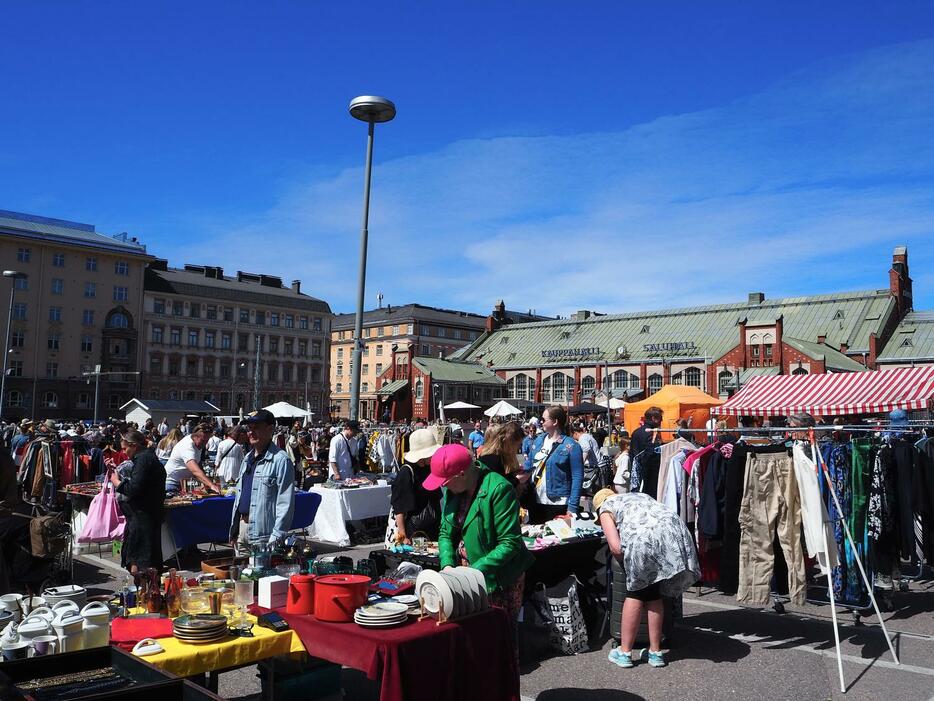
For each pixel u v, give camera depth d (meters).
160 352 90.44
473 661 4.26
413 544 7.00
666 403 23.39
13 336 78.88
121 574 9.76
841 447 7.77
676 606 7.88
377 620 4.10
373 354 125.00
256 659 4.15
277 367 101.38
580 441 14.16
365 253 16.00
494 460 6.28
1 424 23.69
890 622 7.94
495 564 4.70
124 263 87.00
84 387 82.75
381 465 22.03
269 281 107.56
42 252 81.12
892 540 8.10
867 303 63.69
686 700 5.66
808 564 8.27
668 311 72.75
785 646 7.06
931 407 15.62
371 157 16.06
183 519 10.41
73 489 11.65
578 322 78.62
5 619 4.20
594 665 6.48
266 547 5.70
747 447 7.23
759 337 59.12
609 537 6.43
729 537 7.25
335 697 5.21
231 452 13.98
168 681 3.25
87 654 3.62
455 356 81.81
